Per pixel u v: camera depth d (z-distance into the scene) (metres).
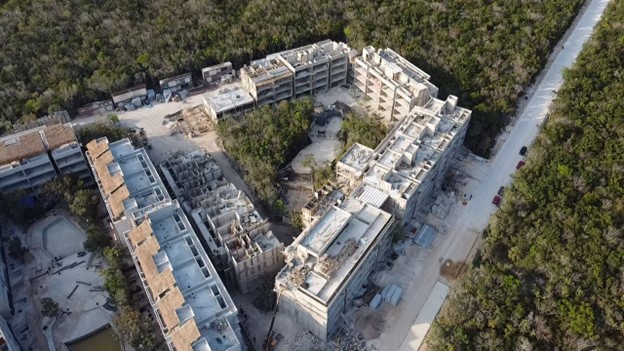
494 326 126.00
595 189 154.62
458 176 176.75
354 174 158.88
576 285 131.50
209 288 126.00
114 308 141.25
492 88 198.88
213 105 194.00
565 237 142.50
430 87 188.12
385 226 139.25
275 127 183.12
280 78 197.25
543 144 173.62
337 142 190.50
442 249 155.00
